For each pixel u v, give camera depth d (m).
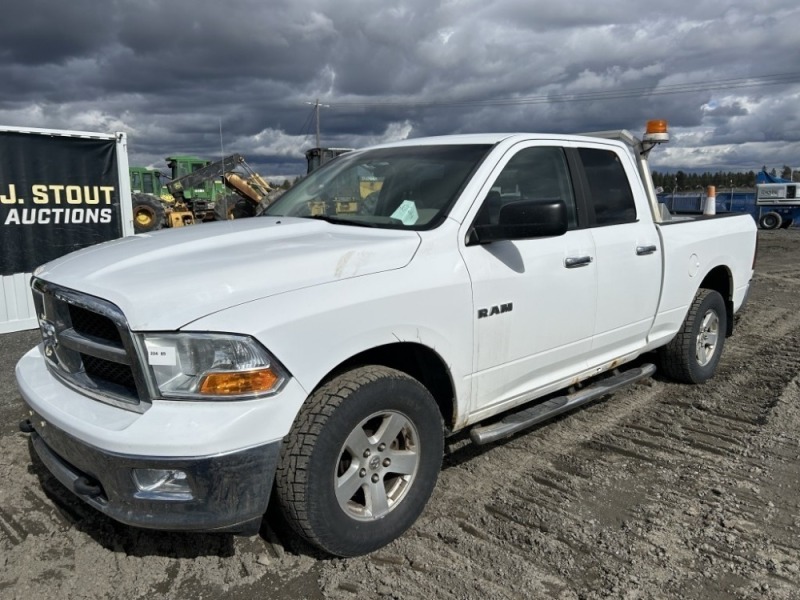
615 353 4.39
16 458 3.90
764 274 13.37
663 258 4.58
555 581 2.75
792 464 3.87
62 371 2.92
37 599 2.62
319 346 2.58
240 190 21.38
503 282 3.33
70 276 2.80
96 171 8.79
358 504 2.90
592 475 3.72
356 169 3.99
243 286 2.52
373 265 2.87
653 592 2.68
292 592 2.67
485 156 3.57
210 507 2.39
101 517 3.22
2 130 7.85
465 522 3.21
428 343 2.99
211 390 2.38
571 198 3.98
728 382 5.45
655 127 5.07
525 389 3.68
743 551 2.97
